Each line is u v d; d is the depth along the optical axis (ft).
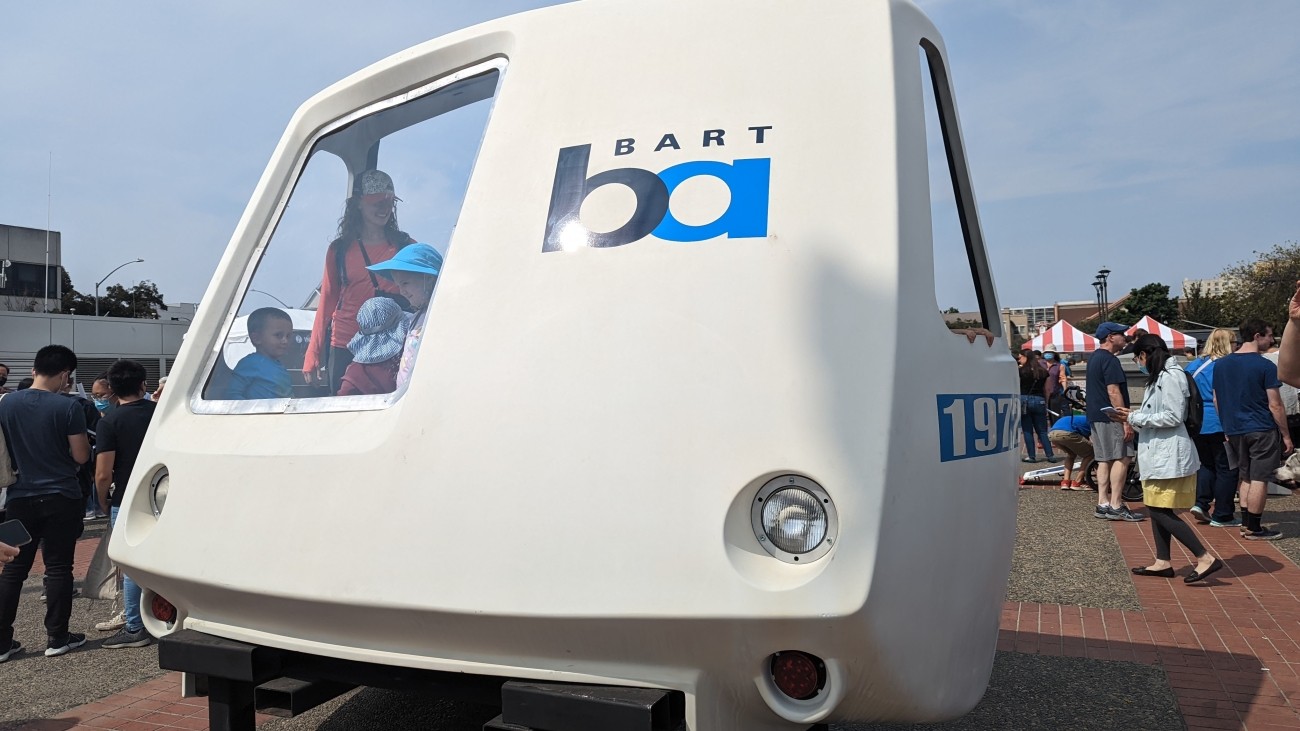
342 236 9.63
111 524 18.12
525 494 7.13
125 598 18.13
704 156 7.80
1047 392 52.01
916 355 7.21
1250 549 25.09
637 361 7.19
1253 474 26.30
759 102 7.89
